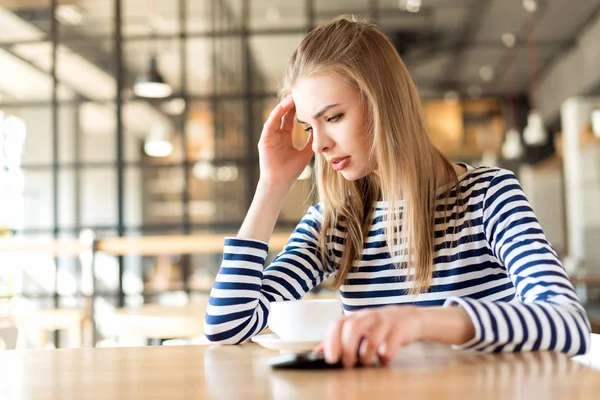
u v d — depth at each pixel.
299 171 1.15
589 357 1.03
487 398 0.52
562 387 0.55
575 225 7.57
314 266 1.20
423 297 1.11
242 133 6.42
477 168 1.14
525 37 7.49
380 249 1.16
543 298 0.83
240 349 0.90
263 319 1.06
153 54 6.56
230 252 1.05
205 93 6.46
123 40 6.54
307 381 0.62
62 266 6.86
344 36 1.09
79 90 6.54
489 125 8.81
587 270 7.31
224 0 6.50
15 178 6.64
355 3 6.61
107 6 6.41
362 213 1.18
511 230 0.99
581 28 7.26
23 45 6.54
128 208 6.89
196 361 0.79
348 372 0.67
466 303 0.74
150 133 6.45
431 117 8.83
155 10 6.48
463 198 1.11
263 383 0.62
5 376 0.73
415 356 0.76
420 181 1.10
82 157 6.83
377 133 1.06
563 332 0.75
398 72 1.10
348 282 1.18
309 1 6.55
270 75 6.56
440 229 1.12
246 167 6.39
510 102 8.83
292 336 0.85
